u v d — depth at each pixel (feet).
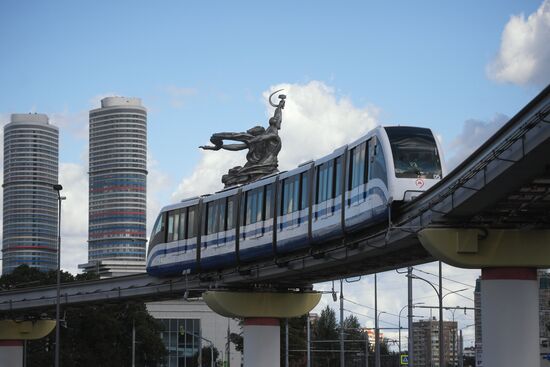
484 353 155.22
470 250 151.94
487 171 130.93
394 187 171.32
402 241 169.99
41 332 368.89
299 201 213.25
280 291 256.11
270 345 253.03
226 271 247.29
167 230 266.36
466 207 143.84
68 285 312.50
